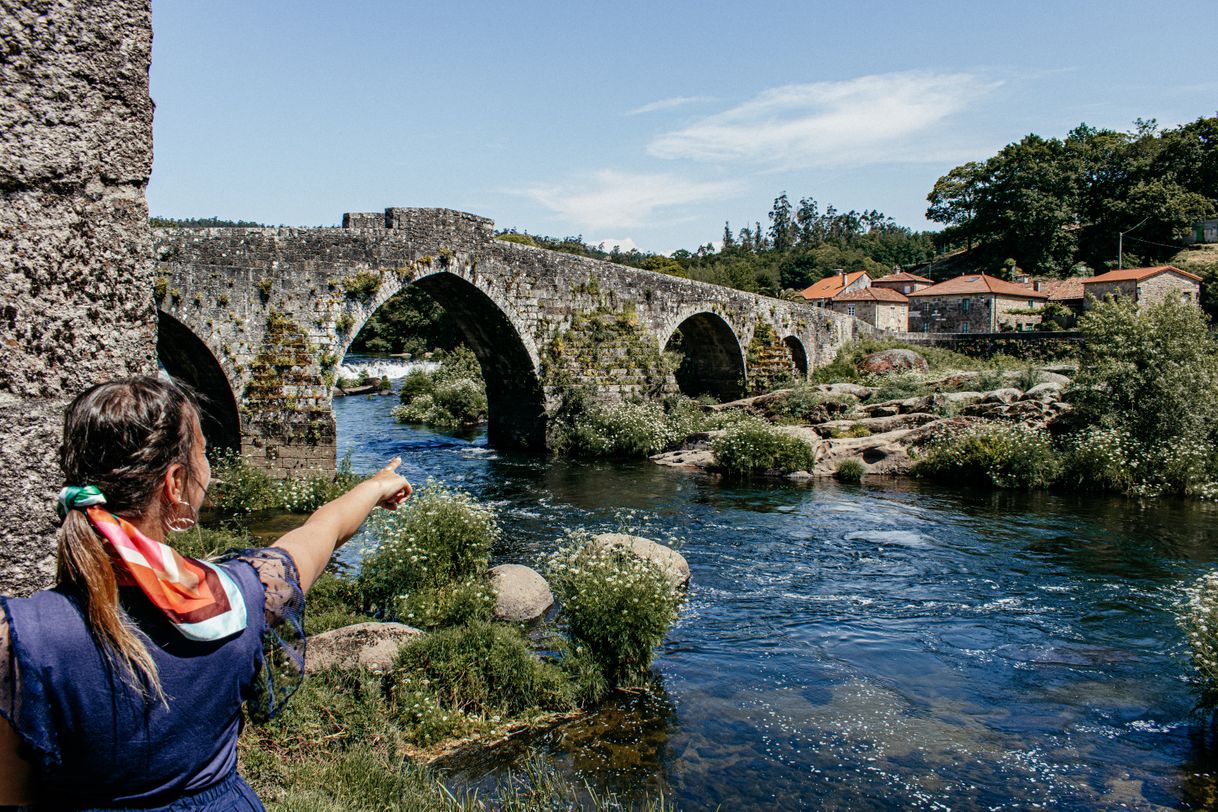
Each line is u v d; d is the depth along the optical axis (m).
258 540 14.32
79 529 1.51
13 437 2.38
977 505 19.28
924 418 25.09
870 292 69.75
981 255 93.19
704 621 11.03
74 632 1.45
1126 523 17.22
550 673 8.40
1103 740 7.75
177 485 1.72
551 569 10.71
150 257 2.73
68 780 1.48
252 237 19.88
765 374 38.72
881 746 7.58
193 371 20.47
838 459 23.81
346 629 8.34
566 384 28.00
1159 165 86.12
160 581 1.52
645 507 18.78
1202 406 21.09
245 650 1.65
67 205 2.50
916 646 10.20
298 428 20.31
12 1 2.38
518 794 6.41
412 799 5.73
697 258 128.38
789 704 8.45
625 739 7.59
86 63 2.52
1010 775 7.10
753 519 17.62
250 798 1.70
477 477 22.69
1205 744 7.67
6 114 2.38
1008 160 86.38
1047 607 11.72
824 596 12.22
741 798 6.62
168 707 1.51
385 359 63.72
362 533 14.94
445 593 10.02
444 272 23.67
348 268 21.27
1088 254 87.62
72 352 2.51
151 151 2.71
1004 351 49.16
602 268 29.48
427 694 7.69
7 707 1.41
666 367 31.64
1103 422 22.09
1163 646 10.20
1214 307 64.50
